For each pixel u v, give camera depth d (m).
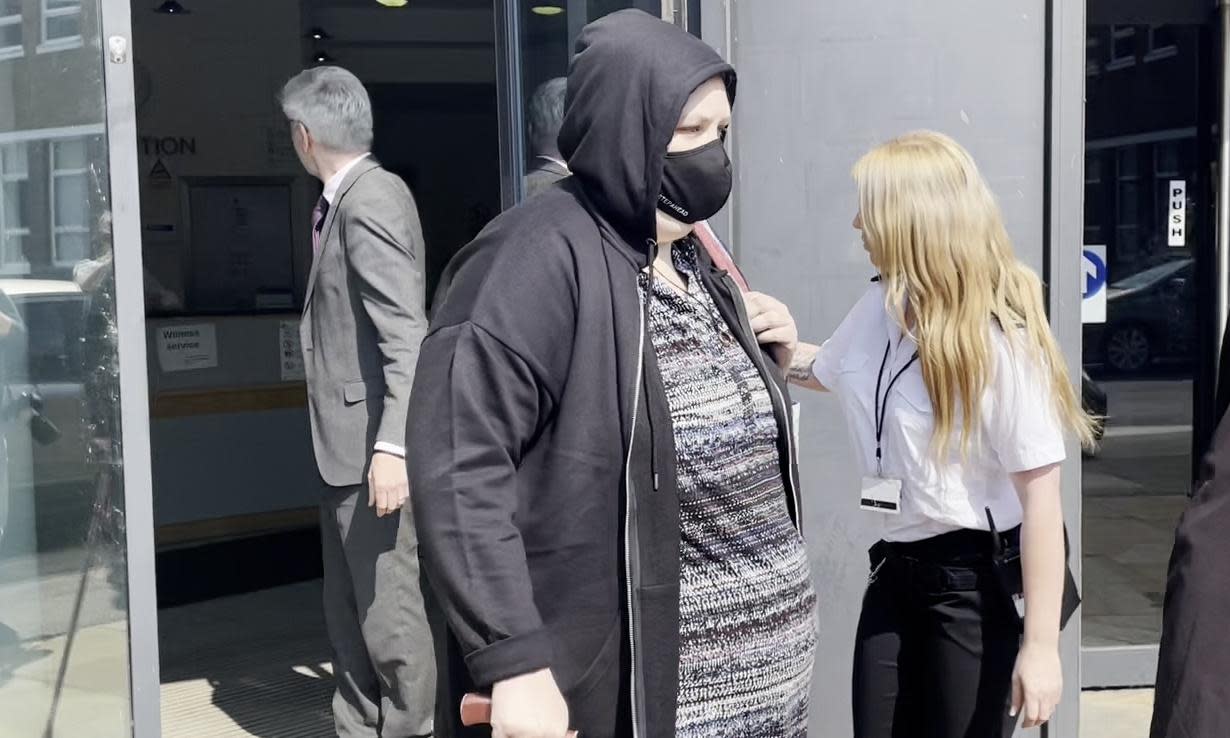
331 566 3.90
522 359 1.81
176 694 4.86
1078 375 3.67
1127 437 4.99
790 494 2.12
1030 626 2.48
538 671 1.75
